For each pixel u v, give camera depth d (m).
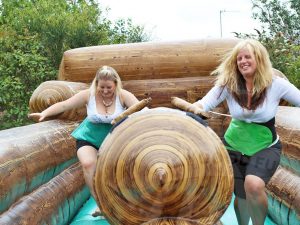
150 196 2.29
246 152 3.58
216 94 3.59
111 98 4.16
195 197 2.33
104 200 2.41
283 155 4.59
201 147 2.36
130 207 2.35
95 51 7.35
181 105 2.82
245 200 3.94
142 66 7.21
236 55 3.47
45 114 4.18
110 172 2.37
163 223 2.34
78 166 5.84
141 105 2.68
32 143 4.17
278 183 4.75
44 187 4.45
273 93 3.47
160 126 2.38
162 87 7.14
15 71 10.65
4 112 10.47
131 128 2.40
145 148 2.32
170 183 2.26
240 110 3.50
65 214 4.81
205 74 7.18
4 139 3.80
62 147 5.07
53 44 11.91
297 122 4.49
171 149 2.31
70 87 6.39
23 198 3.80
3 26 13.01
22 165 3.65
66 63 7.33
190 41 7.28
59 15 12.30
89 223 5.09
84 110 6.30
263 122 3.53
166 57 7.19
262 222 3.47
